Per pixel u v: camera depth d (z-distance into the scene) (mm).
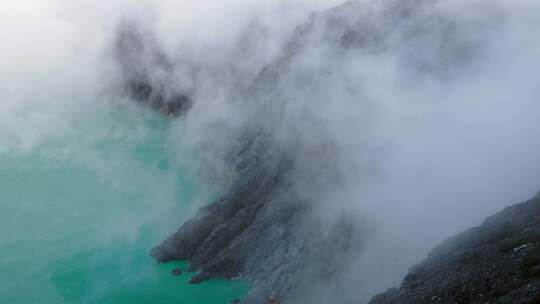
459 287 29594
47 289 50781
